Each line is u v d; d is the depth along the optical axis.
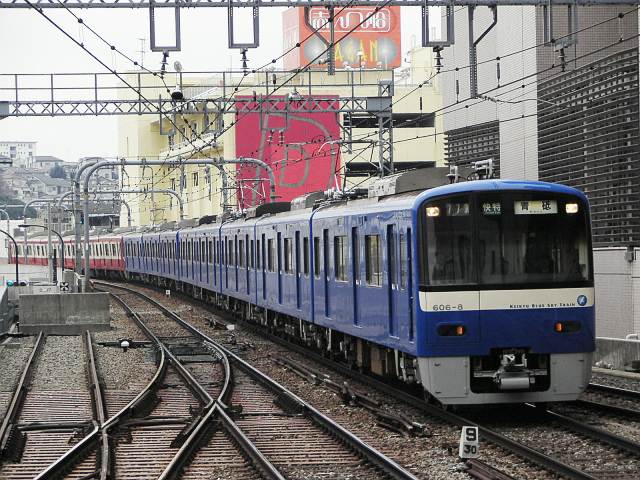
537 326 19.94
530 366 20.20
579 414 20.72
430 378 19.98
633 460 16.08
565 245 20.14
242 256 45.88
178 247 68.38
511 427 19.38
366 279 24.91
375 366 25.61
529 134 40.06
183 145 98.75
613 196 33.75
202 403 23.67
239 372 30.33
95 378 28.08
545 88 38.53
